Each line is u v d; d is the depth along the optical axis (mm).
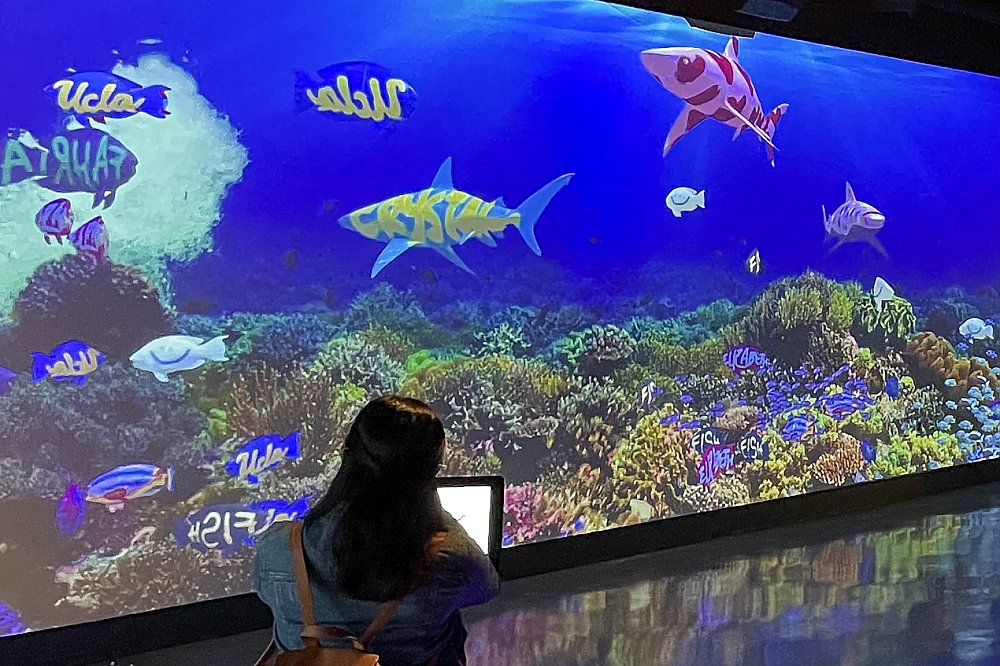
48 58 3779
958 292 7648
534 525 5395
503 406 5254
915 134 7121
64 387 3934
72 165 3871
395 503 1691
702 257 6031
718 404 6199
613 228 5605
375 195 4723
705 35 5840
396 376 4875
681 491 6043
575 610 4699
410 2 4715
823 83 6496
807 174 6523
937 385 7586
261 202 4383
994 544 6008
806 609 4734
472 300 5102
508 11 5039
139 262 4074
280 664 1642
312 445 4633
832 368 6840
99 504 4051
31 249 3811
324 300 4613
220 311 4312
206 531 4348
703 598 4898
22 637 3844
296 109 4438
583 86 5391
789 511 6617
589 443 5602
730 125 6035
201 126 4180
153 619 4145
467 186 5020
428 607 1708
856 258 6918
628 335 5730
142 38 3996
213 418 4328
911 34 6926
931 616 4637
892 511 7020
